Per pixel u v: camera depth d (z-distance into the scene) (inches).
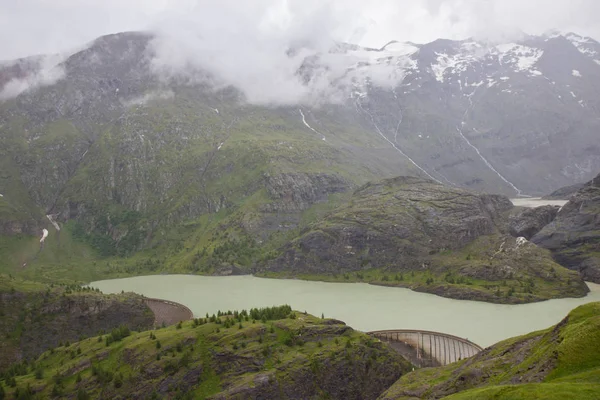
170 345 6968.5
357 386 6673.2
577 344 3757.4
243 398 6043.3
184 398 6215.6
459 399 3641.7
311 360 6692.9
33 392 6569.9
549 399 3097.9
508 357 4955.7
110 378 6569.9
